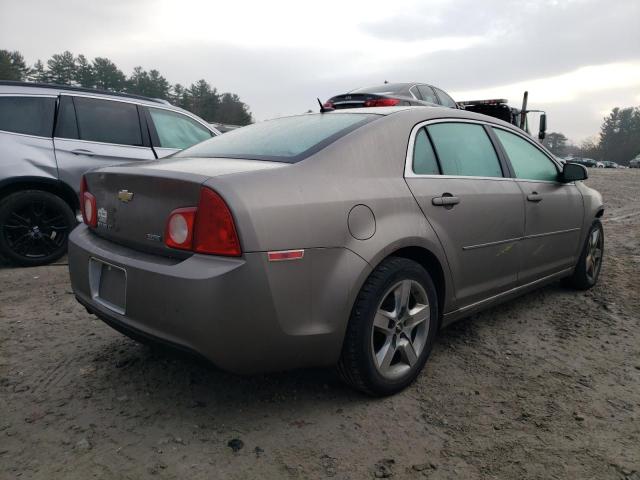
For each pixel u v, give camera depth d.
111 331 3.57
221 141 3.22
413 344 2.83
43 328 3.61
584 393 2.83
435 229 2.88
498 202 3.37
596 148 141.38
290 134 2.93
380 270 2.58
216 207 2.17
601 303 4.36
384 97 8.55
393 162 2.83
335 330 2.41
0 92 5.12
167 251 2.34
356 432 2.42
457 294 3.11
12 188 5.12
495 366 3.14
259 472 2.13
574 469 2.18
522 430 2.46
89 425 2.45
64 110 5.39
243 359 2.23
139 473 2.11
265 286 2.19
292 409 2.61
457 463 2.21
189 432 2.40
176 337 2.22
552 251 4.04
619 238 7.36
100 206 2.79
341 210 2.45
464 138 3.41
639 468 2.19
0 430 2.39
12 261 5.35
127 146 5.71
